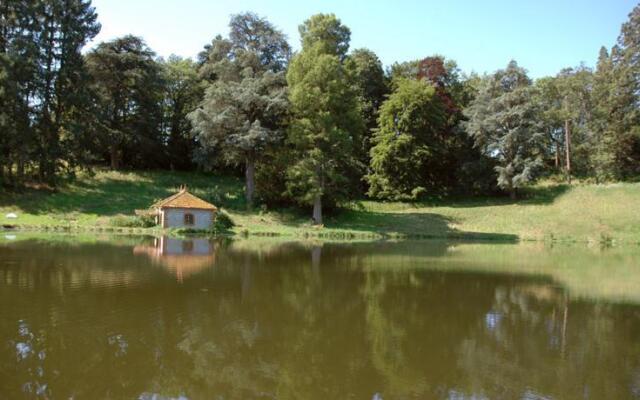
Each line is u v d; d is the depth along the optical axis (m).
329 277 18.36
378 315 12.57
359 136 47.22
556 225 44.56
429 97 55.31
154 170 60.06
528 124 52.59
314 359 9.07
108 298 13.48
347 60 51.53
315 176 43.56
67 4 46.91
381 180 55.31
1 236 31.23
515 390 7.79
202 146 52.19
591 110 61.22
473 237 41.84
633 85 53.12
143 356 8.93
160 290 14.78
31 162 45.44
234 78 50.31
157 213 41.75
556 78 67.81
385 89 64.56
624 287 17.78
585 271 21.84
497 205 51.97
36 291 14.16
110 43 53.94
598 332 11.48
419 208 53.16
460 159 59.72
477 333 11.15
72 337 9.93
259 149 45.84
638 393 7.74
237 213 46.34
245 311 12.54
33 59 43.81
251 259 23.16
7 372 7.99
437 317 12.56
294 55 49.50
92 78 48.53
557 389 7.86
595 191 50.94
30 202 42.41
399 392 7.59
